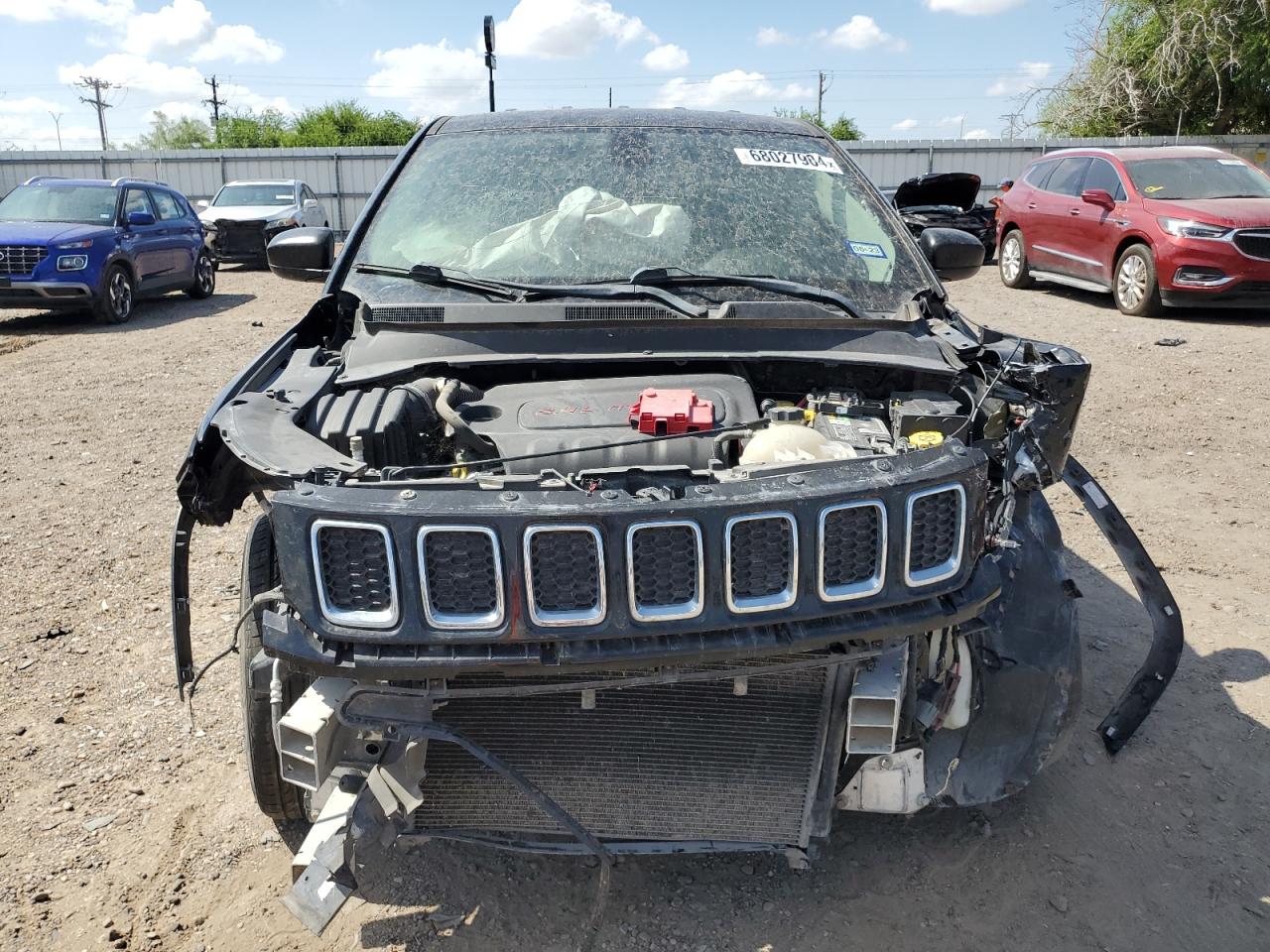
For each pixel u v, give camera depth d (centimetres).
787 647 210
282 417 247
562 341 296
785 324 301
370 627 204
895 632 217
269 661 248
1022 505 276
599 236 335
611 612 205
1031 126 2834
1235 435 662
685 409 251
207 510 269
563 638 204
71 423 741
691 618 207
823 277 330
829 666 242
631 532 202
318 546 204
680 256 331
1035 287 1387
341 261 342
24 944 251
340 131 4584
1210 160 1153
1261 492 563
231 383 273
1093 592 445
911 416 262
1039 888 267
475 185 358
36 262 1155
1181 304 1050
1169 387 779
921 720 248
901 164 2519
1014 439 260
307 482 214
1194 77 2530
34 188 1301
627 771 248
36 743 336
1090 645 395
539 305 303
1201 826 292
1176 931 253
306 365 295
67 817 298
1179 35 2467
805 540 208
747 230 342
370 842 230
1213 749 329
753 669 228
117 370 938
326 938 252
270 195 1989
